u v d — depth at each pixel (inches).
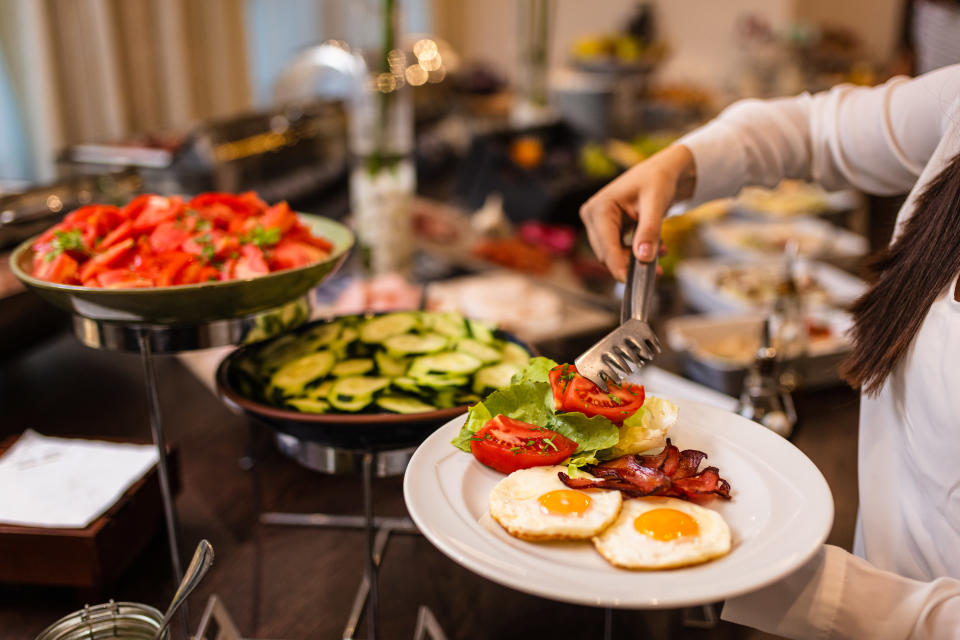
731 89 186.7
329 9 194.1
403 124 80.7
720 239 101.7
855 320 34.4
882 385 33.4
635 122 162.2
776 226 107.3
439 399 35.6
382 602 40.6
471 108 171.3
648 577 22.6
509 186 118.3
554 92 156.5
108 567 39.8
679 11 211.6
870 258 34.7
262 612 39.3
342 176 124.3
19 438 47.8
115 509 40.7
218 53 151.6
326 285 79.7
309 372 37.2
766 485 27.0
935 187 30.9
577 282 87.4
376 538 45.4
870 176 39.0
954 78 34.1
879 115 37.4
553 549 24.1
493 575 21.9
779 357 51.2
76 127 133.3
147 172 89.9
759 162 40.6
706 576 22.6
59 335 74.2
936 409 29.8
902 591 27.9
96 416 58.8
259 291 34.4
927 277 30.5
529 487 26.0
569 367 29.6
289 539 45.4
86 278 34.5
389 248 83.2
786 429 48.7
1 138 128.3
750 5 199.9
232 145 98.1
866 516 34.9
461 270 93.5
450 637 38.5
